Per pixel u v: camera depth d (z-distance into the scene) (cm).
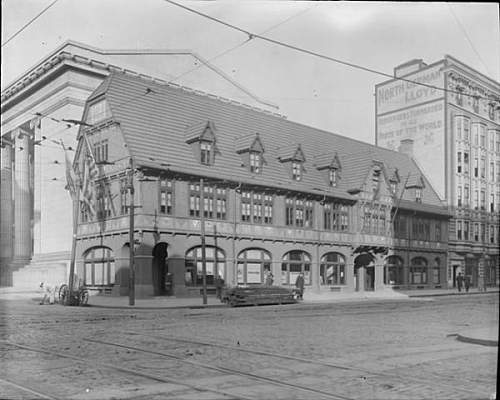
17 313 2412
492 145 2614
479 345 1401
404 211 3291
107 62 3412
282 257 3738
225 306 2962
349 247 3675
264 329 1766
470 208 2962
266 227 3688
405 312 2339
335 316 2223
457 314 2191
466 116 2559
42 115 3431
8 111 3681
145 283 3228
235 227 3569
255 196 3678
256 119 3641
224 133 3684
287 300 3147
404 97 2581
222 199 3562
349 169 3709
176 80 3516
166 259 3469
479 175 2794
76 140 3353
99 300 3048
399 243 3403
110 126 3322
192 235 3438
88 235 3256
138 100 3431
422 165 2969
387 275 3516
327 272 3759
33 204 3653
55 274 3334
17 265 3675
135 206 3180
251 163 3694
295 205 3809
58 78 3391
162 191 3344
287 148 3822
